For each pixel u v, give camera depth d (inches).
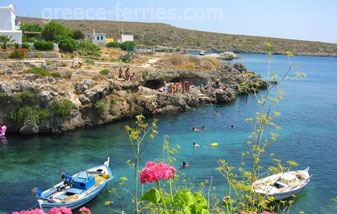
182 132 1672.0
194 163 1230.9
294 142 1493.6
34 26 3376.0
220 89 2625.5
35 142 1503.4
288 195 961.5
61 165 1228.5
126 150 1402.6
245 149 1396.4
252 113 2113.7
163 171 275.0
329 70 5315.0
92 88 1776.6
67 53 2847.0
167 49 7283.5
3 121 1627.7
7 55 2253.9
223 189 989.8
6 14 2723.9
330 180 1107.9
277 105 2354.8
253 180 436.5
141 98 2033.7
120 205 932.6
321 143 1491.1
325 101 2544.3
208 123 1860.2
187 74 2802.7
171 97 2186.3
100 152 1376.7
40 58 2401.6
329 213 902.4
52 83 1742.1
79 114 1733.5
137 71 2461.9
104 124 1839.3
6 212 887.7
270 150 1380.4
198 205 297.4
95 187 999.0
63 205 887.1
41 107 1643.7
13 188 1029.8
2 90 1604.3
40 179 1100.5
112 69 2354.8
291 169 1189.7
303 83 3644.2
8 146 1444.4
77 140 1542.8
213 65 3403.1
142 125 486.9
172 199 300.4
